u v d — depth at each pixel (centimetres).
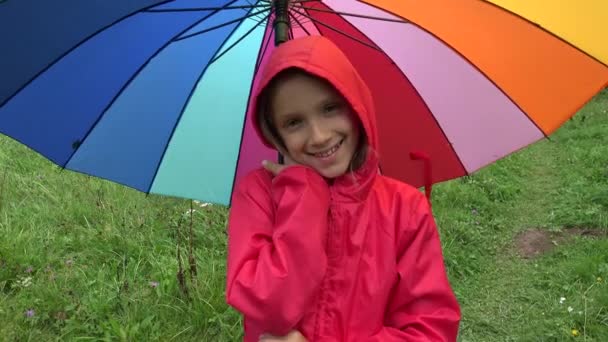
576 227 559
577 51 152
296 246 144
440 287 157
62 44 170
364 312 154
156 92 206
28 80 175
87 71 188
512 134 178
